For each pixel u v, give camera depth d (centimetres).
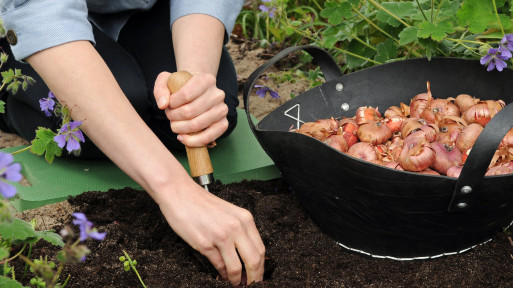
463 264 145
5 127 221
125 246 153
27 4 138
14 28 139
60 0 140
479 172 122
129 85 183
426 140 151
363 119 168
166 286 139
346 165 132
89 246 151
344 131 167
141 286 139
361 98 179
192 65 163
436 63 174
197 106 139
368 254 150
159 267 145
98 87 135
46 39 137
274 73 270
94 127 135
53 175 184
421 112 168
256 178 190
